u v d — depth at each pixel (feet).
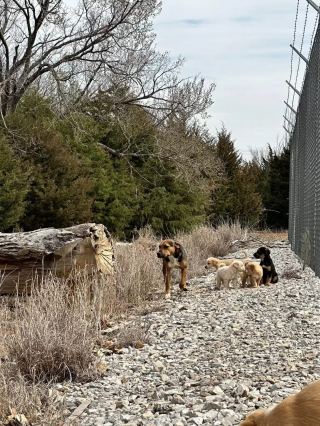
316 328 12.99
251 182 63.77
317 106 21.77
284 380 9.31
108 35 43.14
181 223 49.62
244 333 12.92
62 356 10.55
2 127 37.40
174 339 13.01
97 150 44.73
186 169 48.75
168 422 7.82
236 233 43.93
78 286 14.87
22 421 8.20
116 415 8.31
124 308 17.53
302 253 26.07
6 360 11.12
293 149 41.42
